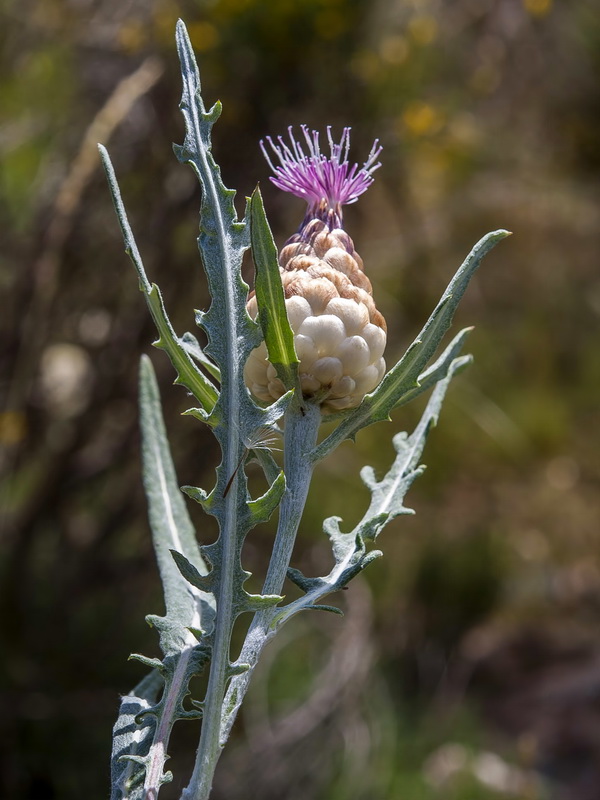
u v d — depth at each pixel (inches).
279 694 33.5
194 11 29.8
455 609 41.8
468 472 48.2
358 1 29.8
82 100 32.1
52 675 30.5
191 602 11.5
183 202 30.1
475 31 40.8
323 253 11.0
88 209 30.3
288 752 30.7
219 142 29.7
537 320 53.9
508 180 48.4
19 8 32.5
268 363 10.7
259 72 29.4
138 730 10.8
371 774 31.8
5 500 31.9
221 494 10.0
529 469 49.6
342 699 32.2
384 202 38.2
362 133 31.3
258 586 32.9
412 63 32.3
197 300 30.6
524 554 46.4
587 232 52.4
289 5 28.8
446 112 36.3
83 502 32.4
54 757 29.2
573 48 48.5
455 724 36.9
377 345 10.7
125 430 31.7
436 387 12.1
